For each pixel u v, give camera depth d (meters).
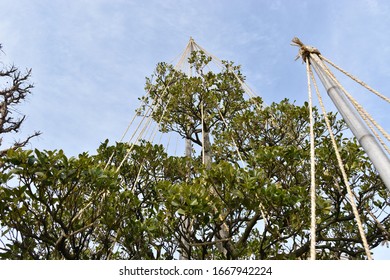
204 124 10.73
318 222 5.70
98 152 8.00
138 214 6.66
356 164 6.70
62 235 4.94
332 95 3.82
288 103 8.68
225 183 5.51
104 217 5.60
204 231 5.80
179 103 10.71
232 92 11.27
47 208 4.82
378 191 7.30
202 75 12.23
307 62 4.46
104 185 5.30
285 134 8.59
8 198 4.58
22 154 4.73
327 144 7.20
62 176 4.87
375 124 3.29
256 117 9.00
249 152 9.02
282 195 5.34
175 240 5.82
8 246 5.03
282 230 5.93
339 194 6.79
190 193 5.16
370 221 7.23
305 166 7.13
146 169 8.09
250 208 5.34
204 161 9.57
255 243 7.56
